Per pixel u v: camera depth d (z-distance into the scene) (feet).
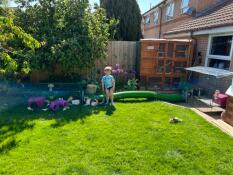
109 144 15.35
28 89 28.71
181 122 19.52
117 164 13.09
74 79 32.04
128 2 47.06
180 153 14.38
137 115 21.18
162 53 33.32
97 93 28.81
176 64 33.99
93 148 14.80
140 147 15.01
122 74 34.81
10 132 17.06
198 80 32.22
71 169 12.55
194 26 34.17
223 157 13.94
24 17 28.71
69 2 28.86
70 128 17.89
